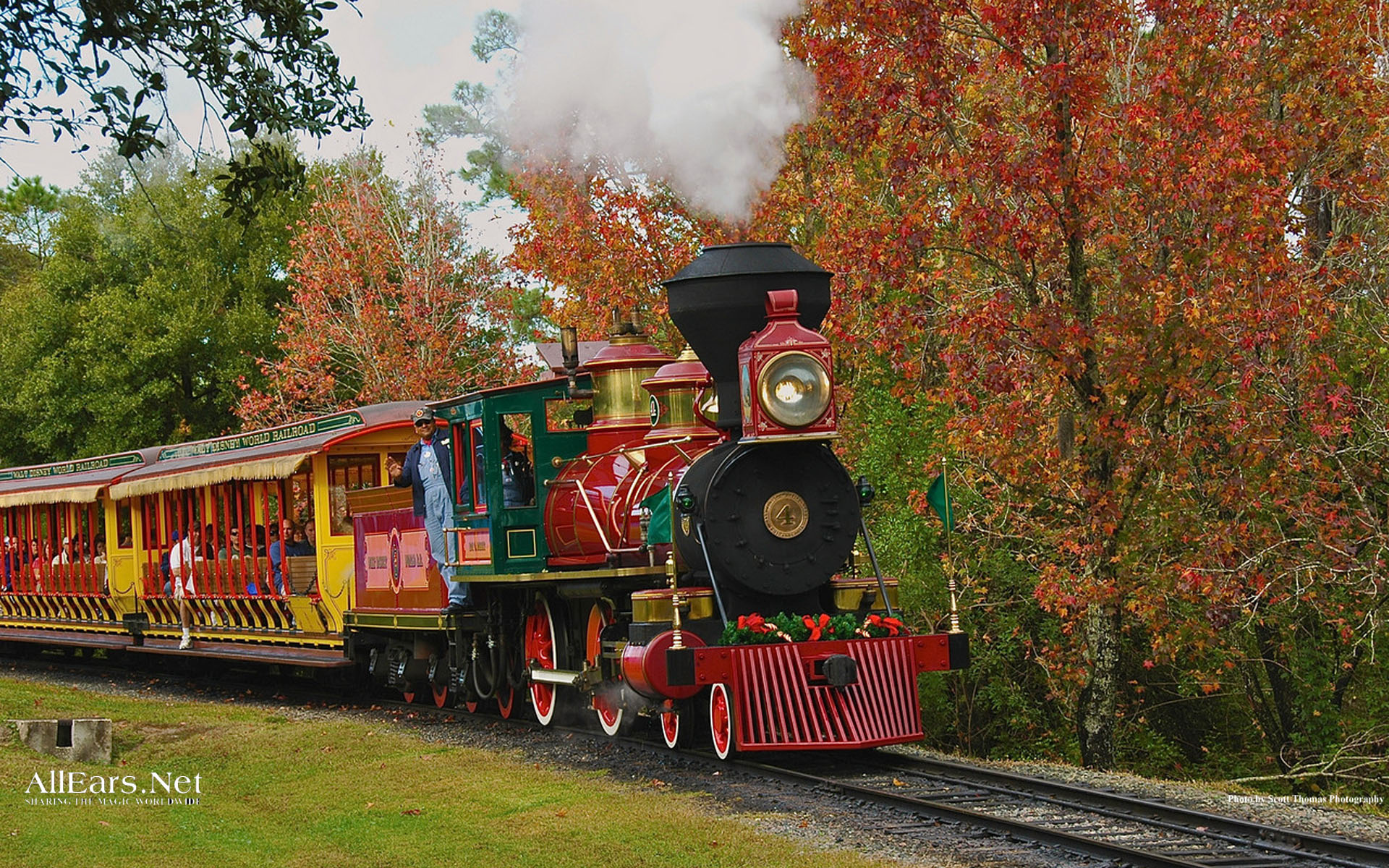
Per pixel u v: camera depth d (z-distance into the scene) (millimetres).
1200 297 14086
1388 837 8281
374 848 8172
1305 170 15539
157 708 15234
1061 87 14031
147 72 11031
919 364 15430
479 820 8875
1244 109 14125
